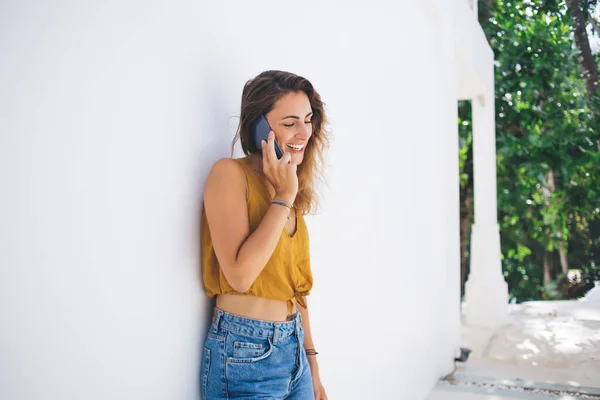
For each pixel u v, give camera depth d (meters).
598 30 12.40
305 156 2.09
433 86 5.71
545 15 11.55
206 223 1.88
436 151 5.72
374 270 3.74
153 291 1.64
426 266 5.20
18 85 1.21
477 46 7.18
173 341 1.73
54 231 1.29
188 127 1.82
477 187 7.96
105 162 1.45
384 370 3.88
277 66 2.49
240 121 1.98
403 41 4.58
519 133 11.23
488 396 4.81
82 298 1.37
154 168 1.64
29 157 1.23
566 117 11.28
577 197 12.11
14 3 1.20
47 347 1.28
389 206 4.12
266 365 1.83
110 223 1.46
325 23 3.04
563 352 6.05
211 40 1.97
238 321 1.82
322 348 2.87
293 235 2.01
